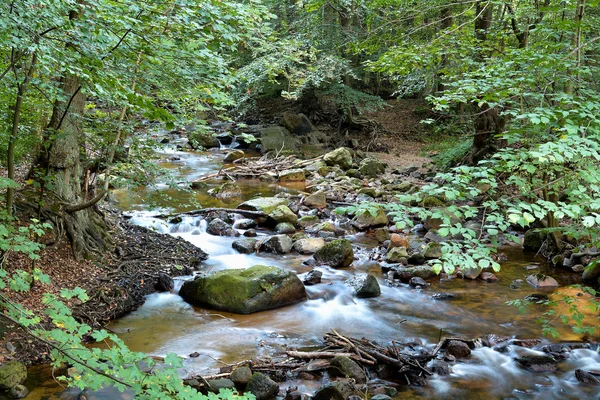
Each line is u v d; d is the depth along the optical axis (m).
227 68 6.00
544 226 9.56
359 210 3.80
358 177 16.11
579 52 5.34
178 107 6.08
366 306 7.24
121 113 6.65
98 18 3.83
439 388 5.21
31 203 6.80
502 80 5.10
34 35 3.64
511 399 5.04
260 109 24.58
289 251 9.42
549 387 5.27
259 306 6.93
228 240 9.82
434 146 20.84
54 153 6.93
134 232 8.86
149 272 7.56
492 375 5.49
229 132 21.16
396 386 5.24
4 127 5.71
